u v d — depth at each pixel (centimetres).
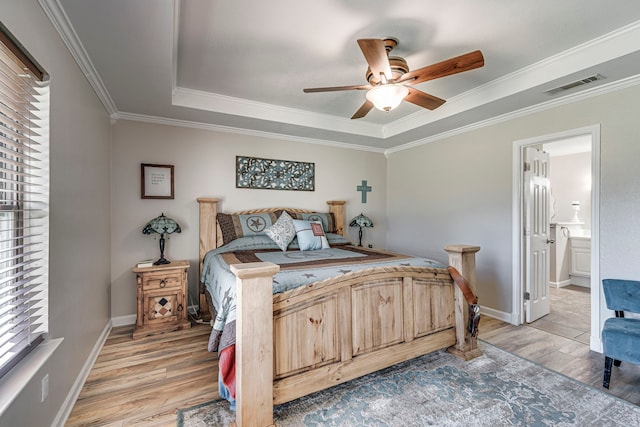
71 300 183
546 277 359
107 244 291
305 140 426
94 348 238
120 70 223
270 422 160
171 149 343
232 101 323
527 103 293
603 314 252
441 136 404
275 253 308
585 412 177
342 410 179
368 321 205
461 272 242
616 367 229
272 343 162
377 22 198
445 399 189
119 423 167
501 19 194
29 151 146
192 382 209
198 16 190
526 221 328
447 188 399
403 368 226
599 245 256
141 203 327
